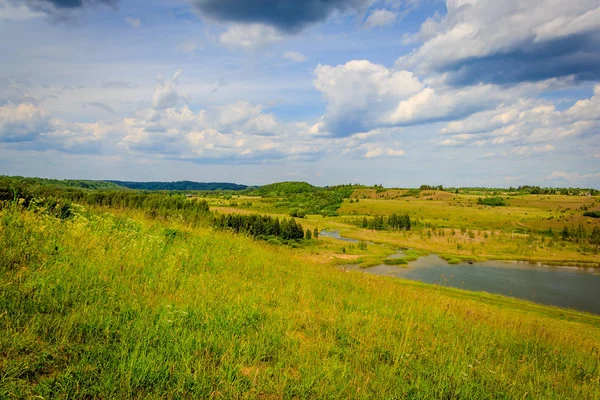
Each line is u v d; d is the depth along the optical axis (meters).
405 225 179.38
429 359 6.40
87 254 7.81
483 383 5.95
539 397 5.79
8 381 3.70
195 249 11.31
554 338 11.14
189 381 4.29
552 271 90.88
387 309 9.66
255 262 11.82
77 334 4.84
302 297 9.00
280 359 5.35
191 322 5.89
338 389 4.78
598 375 7.96
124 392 3.91
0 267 6.19
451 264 94.69
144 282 7.34
